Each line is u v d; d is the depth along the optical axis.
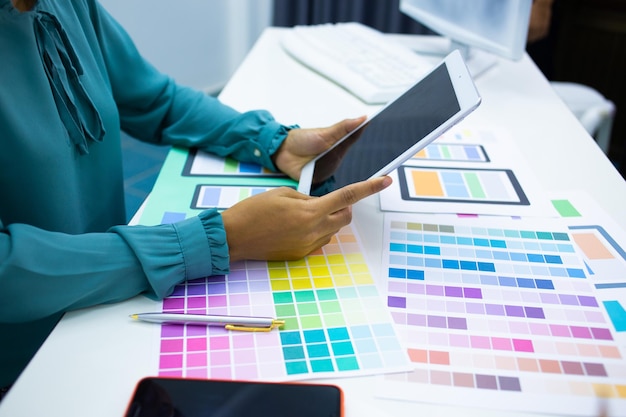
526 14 1.05
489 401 0.50
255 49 1.41
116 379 0.51
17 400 0.49
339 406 0.47
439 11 1.32
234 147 0.91
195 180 0.86
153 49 2.46
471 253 0.69
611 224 0.75
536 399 0.50
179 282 0.63
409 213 0.77
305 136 0.86
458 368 0.53
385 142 0.77
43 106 0.71
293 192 0.68
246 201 0.67
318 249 0.70
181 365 0.53
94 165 0.85
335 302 0.61
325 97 1.15
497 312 0.60
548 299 0.62
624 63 2.44
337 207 0.67
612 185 0.85
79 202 0.82
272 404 0.47
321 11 2.43
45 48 0.71
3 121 0.67
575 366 0.53
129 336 0.56
